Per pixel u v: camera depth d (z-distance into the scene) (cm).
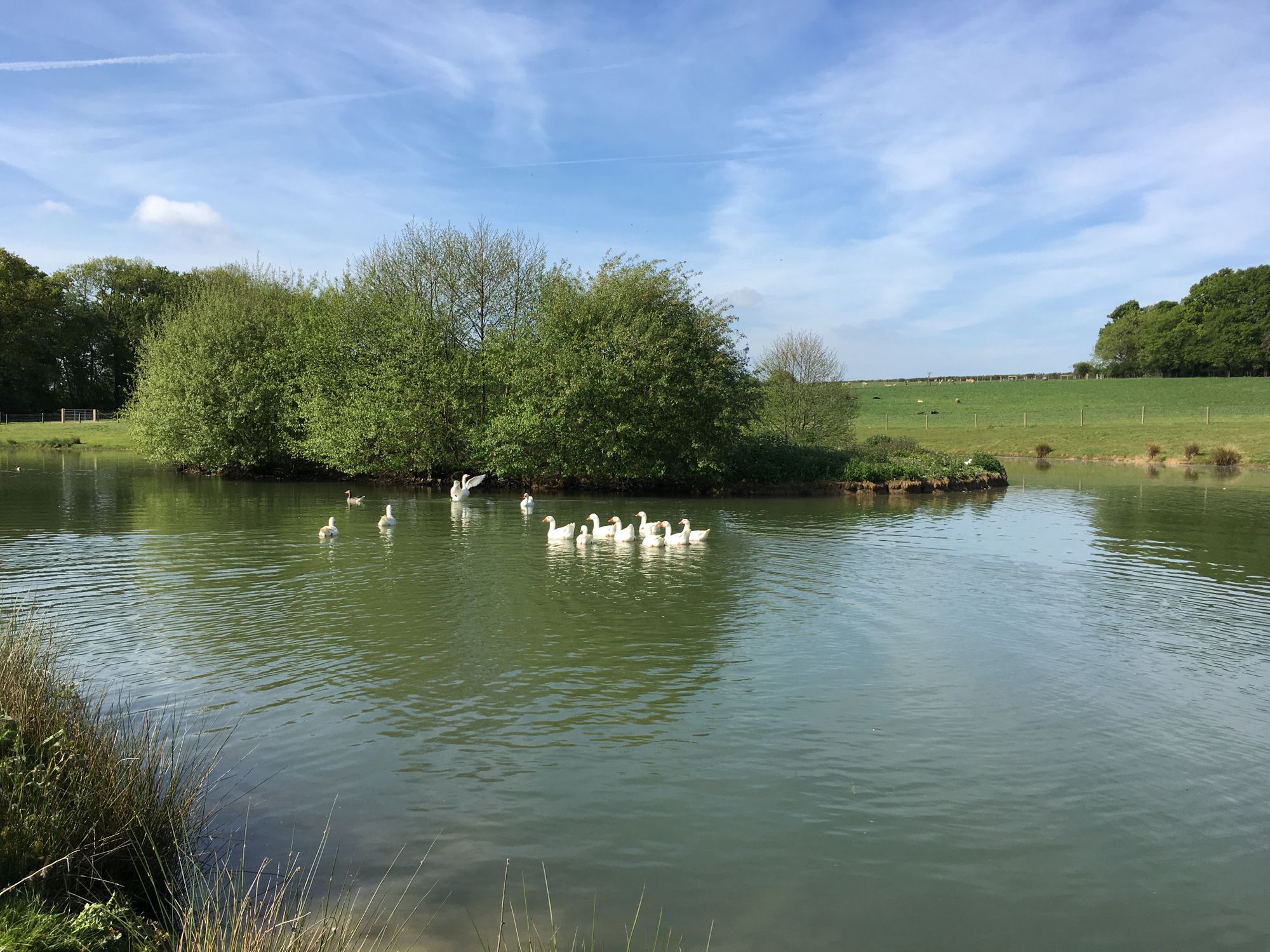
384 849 733
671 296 4003
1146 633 1466
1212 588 1841
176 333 4556
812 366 6241
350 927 616
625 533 2433
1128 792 873
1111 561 2166
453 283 4481
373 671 1197
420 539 2434
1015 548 2359
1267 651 1360
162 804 727
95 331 9750
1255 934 650
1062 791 871
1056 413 9475
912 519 3028
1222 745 992
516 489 4075
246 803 806
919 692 1152
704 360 3919
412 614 1533
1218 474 5453
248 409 4325
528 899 665
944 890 696
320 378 4188
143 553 2131
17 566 1950
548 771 892
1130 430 7631
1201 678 1229
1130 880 716
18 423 8469
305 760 905
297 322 4488
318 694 1105
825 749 962
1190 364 13550
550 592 1730
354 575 1889
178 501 3391
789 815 810
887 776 897
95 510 3031
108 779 702
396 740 963
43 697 822
